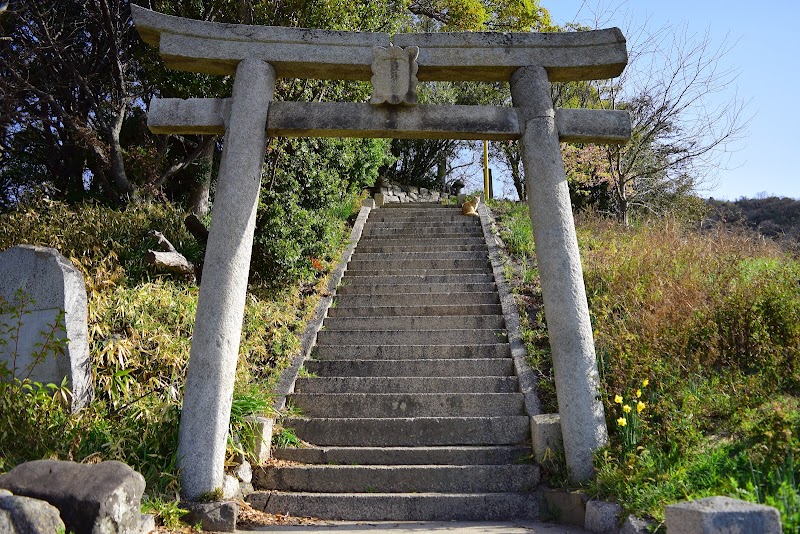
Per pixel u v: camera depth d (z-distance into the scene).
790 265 7.65
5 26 11.38
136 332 6.22
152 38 5.62
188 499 4.68
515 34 5.70
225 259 5.10
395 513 5.07
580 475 4.91
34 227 8.22
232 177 5.25
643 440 4.84
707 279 7.41
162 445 4.98
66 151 12.68
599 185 16.23
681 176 14.28
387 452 5.71
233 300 5.07
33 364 5.08
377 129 5.52
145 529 4.05
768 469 3.87
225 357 4.97
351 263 10.48
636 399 5.29
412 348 7.59
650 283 7.66
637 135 13.34
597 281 8.20
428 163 22.17
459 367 7.12
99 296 6.35
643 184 14.98
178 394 5.93
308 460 5.74
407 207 15.20
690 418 4.79
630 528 3.86
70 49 11.98
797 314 5.91
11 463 4.39
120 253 8.19
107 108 12.09
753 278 7.10
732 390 5.20
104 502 3.50
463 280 9.57
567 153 15.27
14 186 13.14
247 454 5.52
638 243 9.27
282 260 9.07
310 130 5.50
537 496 5.12
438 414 6.42
